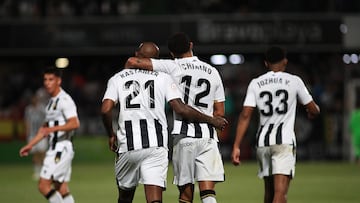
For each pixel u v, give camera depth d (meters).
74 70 92.50
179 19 84.31
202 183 26.62
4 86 90.62
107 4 87.00
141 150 24.22
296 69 89.38
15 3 87.62
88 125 84.31
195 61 27.02
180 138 26.64
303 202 42.31
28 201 43.97
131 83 24.83
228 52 84.25
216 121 26.14
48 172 32.31
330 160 81.19
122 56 88.81
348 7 86.12
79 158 81.12
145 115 24.58
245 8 86.75
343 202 42.34
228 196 45.84
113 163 80.00
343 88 86.50
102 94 88.94
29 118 64.31
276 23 84.12
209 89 26.89
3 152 81.12
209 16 84.06
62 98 32.81
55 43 85.00
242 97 84.44
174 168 27.14
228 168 70.94
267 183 29.31
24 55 85.06
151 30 84.62
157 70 25.81
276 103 28.58
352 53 85.56
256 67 89.94
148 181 24.06
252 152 81.25
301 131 81.12
